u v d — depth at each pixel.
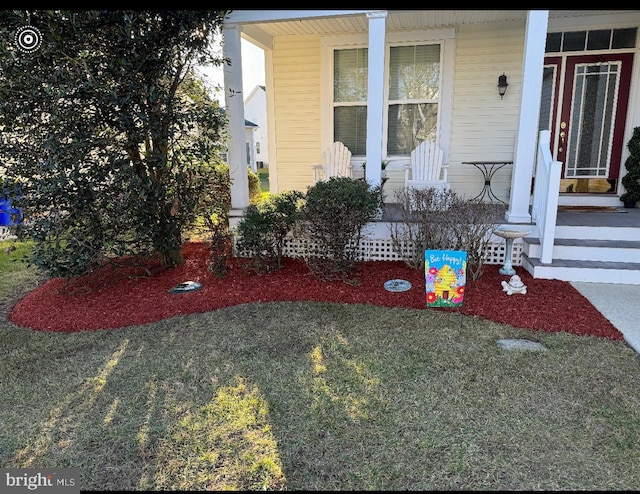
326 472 2.07
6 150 4.15
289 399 2.65
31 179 4.23
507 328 3.56
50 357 3.29
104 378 2.95
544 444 2.21
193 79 5.14
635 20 5.98
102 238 4.60
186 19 4.29
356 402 2.60
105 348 3.40
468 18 6.19
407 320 3.77
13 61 3.79
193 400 2.66
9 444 2.32
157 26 4.22
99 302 4.37
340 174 6.79
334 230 4.66
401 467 2.09
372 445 2.24
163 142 4.65
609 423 2.36
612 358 3.04
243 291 4.57
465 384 2.76
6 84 3.93
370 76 5.09
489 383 2.76
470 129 6.86
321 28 6.64
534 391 2.67
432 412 2.49
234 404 2.61
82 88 3.93
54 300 4.47
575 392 2.65
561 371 2.88
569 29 6.16
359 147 7.30
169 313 4.07
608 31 6.12
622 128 6.38
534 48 4.65
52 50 3.85
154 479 2.06
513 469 2.06
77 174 4.16
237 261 5.63
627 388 2.68
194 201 5.07
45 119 4.21
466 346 3.26
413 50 6.81
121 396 2.73
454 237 4.91
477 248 4.77
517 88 6.57
